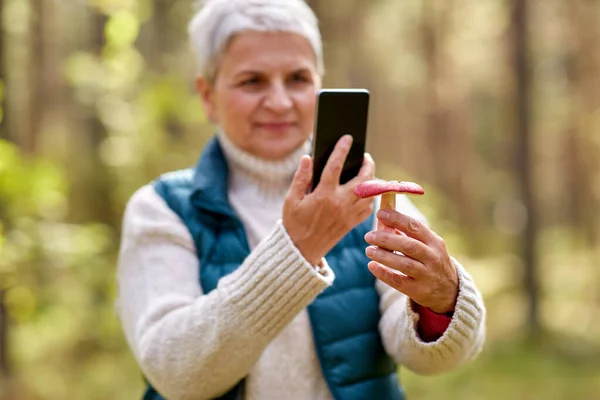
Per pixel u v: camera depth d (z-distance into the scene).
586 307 11.62
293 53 1.67
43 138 9.31
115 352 6.39
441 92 15.32
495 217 19.25
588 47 13.27
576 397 6.98
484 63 15.56
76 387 5.74
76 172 6.80
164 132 6.05
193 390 1.48
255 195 1.76
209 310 1.44
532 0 10.70
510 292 11.96
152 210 1.67
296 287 1.40
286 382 1.59
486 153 20.14
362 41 12.44
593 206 16.84
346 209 1.39
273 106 1.66
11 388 5.03
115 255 5.43
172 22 7.42
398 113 17.61
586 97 13.65
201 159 1.75
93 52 6.43
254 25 1.65
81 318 5.45
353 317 1.62
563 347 9.09
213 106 1.80
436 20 13.99
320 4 10.04
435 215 7.88
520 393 7.10
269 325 1.42
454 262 1.40
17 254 3.69
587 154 15.92
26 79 8.08
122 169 6.27
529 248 10.01
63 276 4.53
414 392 7.00
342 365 1.59
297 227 1.40
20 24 5.23
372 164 1.46
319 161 1.44
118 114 5.62
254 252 1.43
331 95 1.41
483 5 13.80
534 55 10.74
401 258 1.31
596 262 13.63
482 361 8.38
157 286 1.59
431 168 16.80
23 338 6.07
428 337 1.46
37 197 3.72
